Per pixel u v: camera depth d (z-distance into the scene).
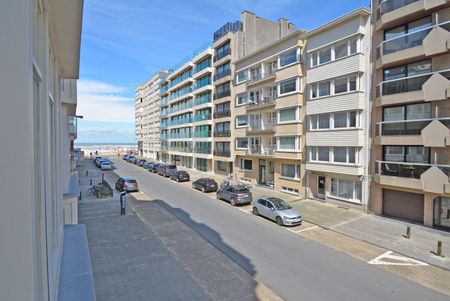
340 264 11.02
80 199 22.17
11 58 1.97
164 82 55.03
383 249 12.61
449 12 13.81
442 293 8.98
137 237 13.84
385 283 9.57
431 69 14.66
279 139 24.72
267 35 33.88
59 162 7.41
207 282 9.47
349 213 18.14
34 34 3.11
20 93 2.00
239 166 31.48
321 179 21.55
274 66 25.72
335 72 19.12
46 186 3.84
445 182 13.82
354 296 8.71
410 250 12.38
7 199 1.98
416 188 15.02
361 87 17.92
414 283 9.61
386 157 17.00
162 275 9.93
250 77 28.70
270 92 26.23
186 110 44.03
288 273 10.20
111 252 11.95
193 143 42.97
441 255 11.78
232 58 31.80
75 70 8.72
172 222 16.47
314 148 21.31
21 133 2.01
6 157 1.97
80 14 5.30
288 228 15.49
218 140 35.53
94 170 44.22
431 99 14.19
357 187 18.84
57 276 5.26
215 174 37.41
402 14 15.15
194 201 22.20
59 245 6.37
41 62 3.86
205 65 38.31
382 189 17.50
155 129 66.88
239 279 9.69
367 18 17.66
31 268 2.07
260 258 11.50
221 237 13.98
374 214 17.67
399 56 15.39
